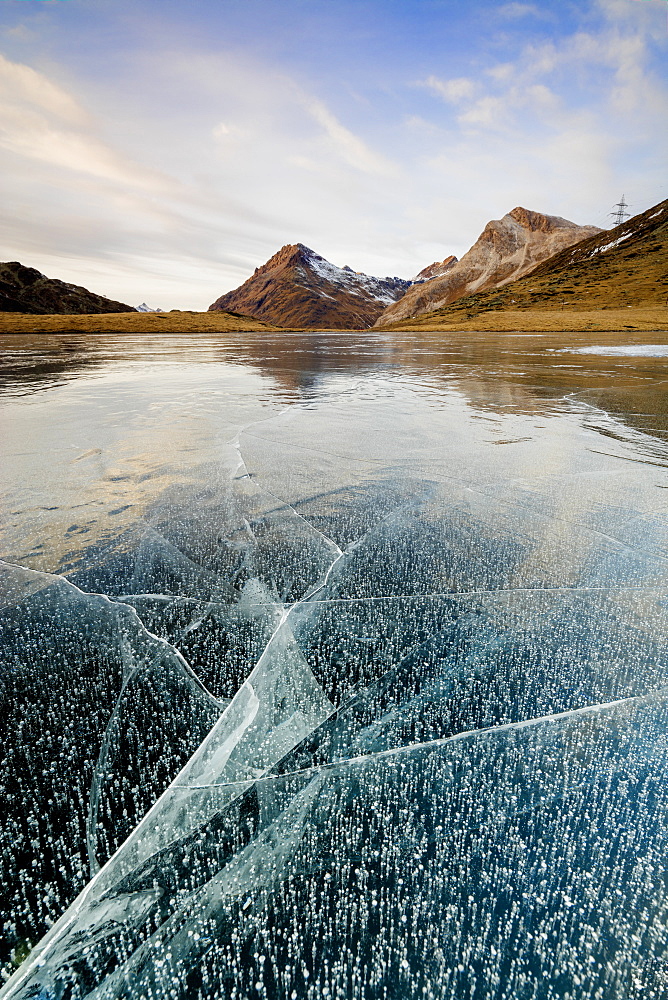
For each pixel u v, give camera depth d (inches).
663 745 126.9
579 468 370.0
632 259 6328.7
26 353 1560.0
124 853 103.3
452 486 333.1
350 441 455.5
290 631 177.6
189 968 85.3
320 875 98.8
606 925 90.2
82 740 131.0
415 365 1192.2
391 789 116.4
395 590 206.5
